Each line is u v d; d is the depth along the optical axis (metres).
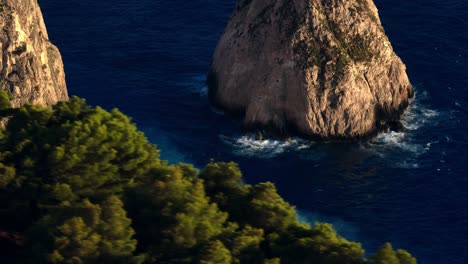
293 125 126.50
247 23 132.25
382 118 128.00
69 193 70.19
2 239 73.56
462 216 109.00
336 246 65.19
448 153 120.81
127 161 74.00
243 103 130.50
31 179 72.81
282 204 71.25
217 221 67.56
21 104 111.56
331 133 125.12
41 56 116.75
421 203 111.62
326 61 126.31
